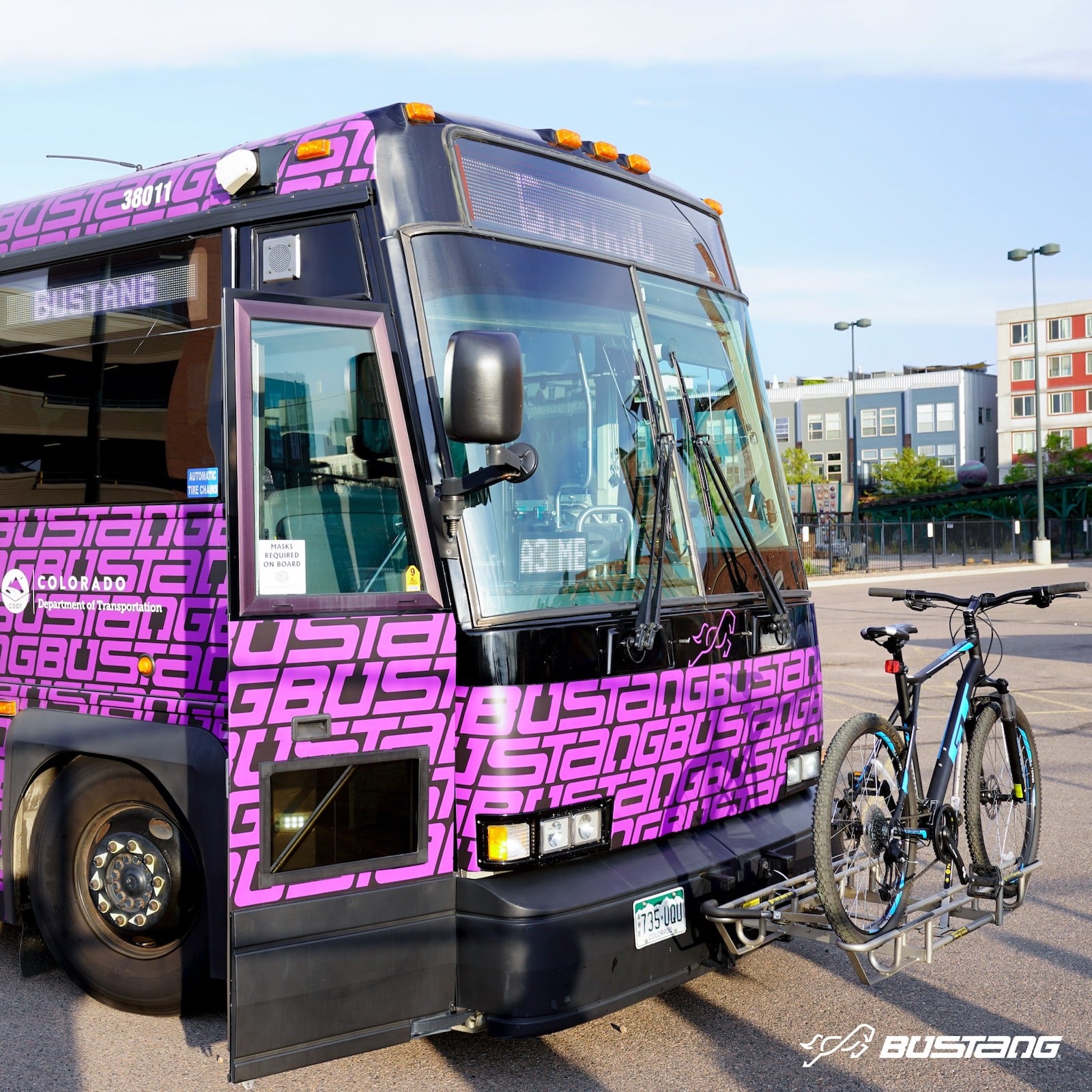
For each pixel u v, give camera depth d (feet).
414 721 13.15
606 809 14.06
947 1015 15.70
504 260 14.53
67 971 16.12
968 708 16.67
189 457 14.78
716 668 15.56
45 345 16.60
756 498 17.62
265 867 12.43
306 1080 13.89
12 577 16.52
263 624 12.47
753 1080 13.84
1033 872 17.19
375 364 13.46
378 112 14.29
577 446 14.67
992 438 291.38
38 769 16.08
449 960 13.25
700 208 18.30
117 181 16.53
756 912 14.37
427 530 13.38
